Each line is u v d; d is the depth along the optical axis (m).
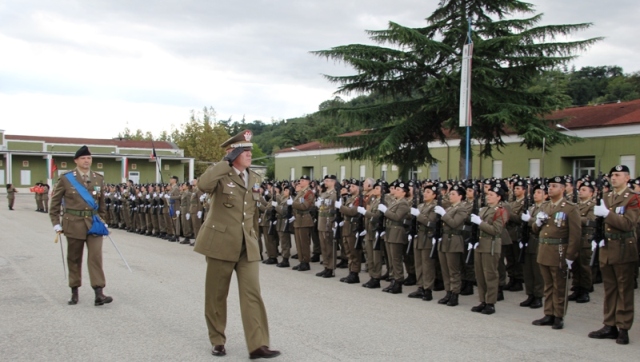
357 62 23.77
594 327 7.26
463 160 24.58
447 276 8.60
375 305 8.19
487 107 22.20
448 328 6.90
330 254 10.91
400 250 9.37
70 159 51.56
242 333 6.44
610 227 6.52
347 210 10.24
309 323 6.93
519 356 5.79
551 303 7.22
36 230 18.89
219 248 5.46
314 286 9.68
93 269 7.68
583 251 8.88
